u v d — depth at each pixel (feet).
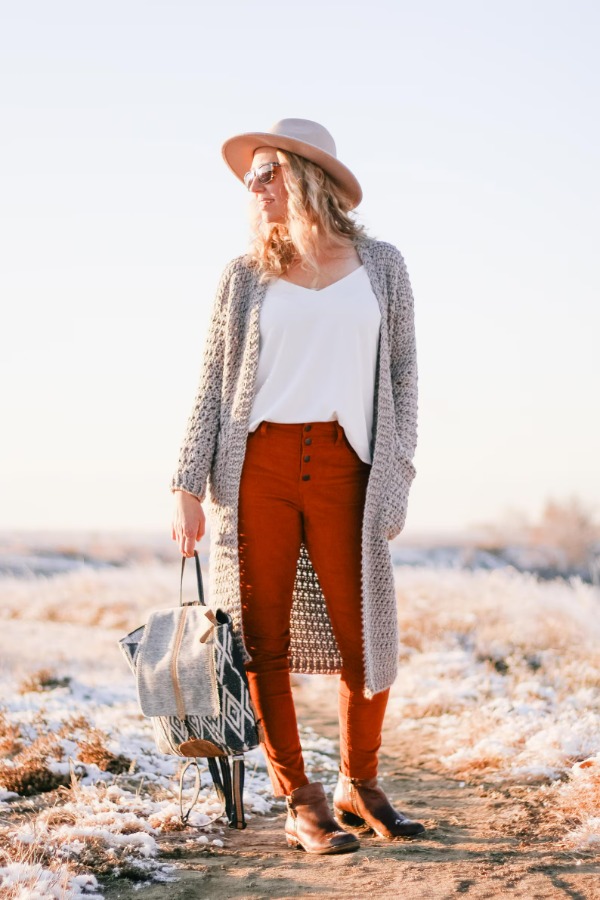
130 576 59.47
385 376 10.57
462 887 8.78
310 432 10.14
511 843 10.26
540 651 25.21
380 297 10.69
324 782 14.12
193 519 10.68
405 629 30.30
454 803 12.53
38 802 11.75
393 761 15.56
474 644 27.84
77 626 42.55
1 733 14.29
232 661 9.99
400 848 10.23
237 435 10.38
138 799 11.75
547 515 101.55
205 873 9.48
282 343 10.26
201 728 9.99
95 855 9.70
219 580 10.58
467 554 95.50
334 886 8.96
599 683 19.92
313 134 10.74
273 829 11.35
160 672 10.07
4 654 26.89
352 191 10.84
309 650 11.29
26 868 8.72
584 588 36.65
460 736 16.31
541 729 15.30
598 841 9.96
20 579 60.03
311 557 10.57
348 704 10.79
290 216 10.43
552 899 8.39
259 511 10.27
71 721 15.30
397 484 10.62
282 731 10.51
